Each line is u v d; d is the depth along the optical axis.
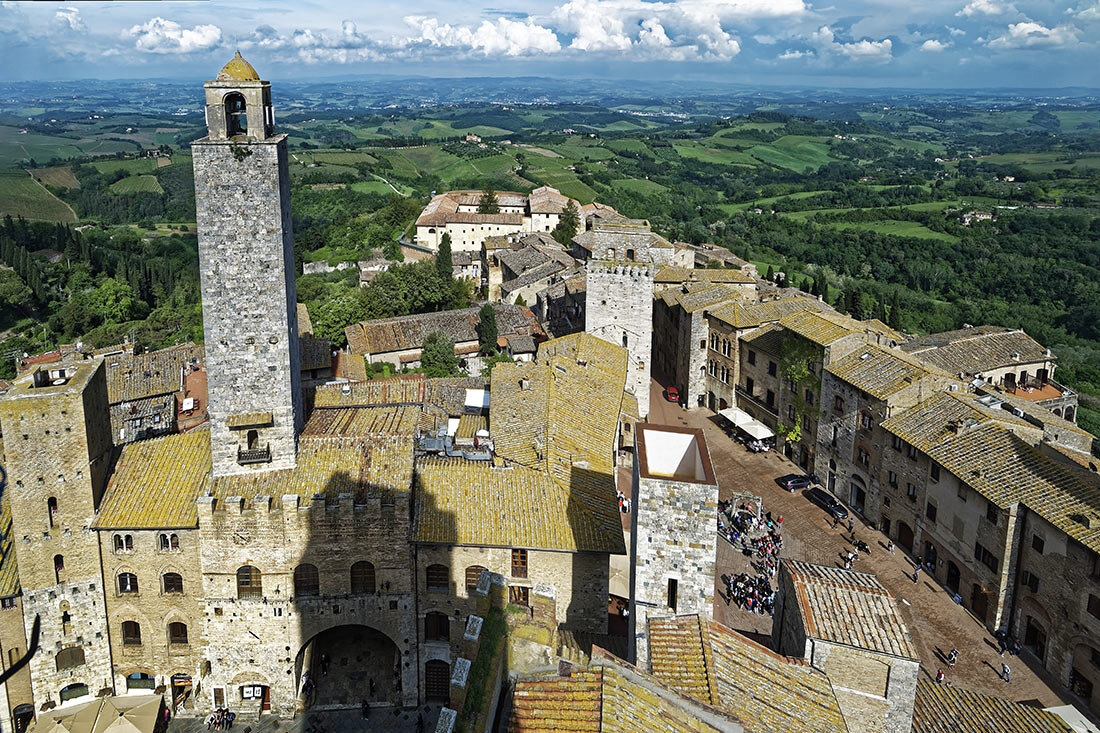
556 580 57.59
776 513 89.19
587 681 30.89
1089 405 133.62
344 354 118.19
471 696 32.97
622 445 86.31
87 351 129.75
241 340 56.56
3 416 52.94
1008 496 66.38
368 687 62.53
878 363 89.00
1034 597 64.81
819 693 35.72
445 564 58.09
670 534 37.78
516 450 67.19
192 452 61.88
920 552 78.62
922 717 44.75
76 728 54.09
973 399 83.00
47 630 56.53
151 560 57.62
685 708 30.23
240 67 54.41
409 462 60.47
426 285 156.00
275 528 56.22
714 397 120.44
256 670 59.06
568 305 139.62
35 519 54.97
